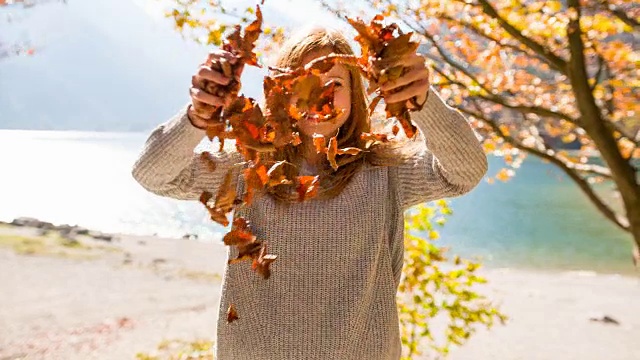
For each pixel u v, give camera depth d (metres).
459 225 21.22
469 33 5.20
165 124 1.49
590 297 11.93
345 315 1.58
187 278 11.70
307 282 1.60
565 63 4.30
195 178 1.63
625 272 14.47
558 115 4.46
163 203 23.23
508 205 25.56
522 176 35.97
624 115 5.22
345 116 1.59
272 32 3.50
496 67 5.54
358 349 1.60
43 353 7.21
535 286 12.91
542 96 5.66
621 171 4.30
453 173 1.53
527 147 4.72
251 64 1.13
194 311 9.43
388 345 1.64
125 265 12.43
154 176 1.50
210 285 11.29
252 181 1.12
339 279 1.60
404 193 1.70
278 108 1.08
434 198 1.68
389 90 1.12
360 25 1.10
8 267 11.48
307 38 1.63
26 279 10.75
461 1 4.22
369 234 1.62
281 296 1.60
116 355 7.19
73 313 8.96
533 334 9.20
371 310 1.64
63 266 11.89
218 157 1.66
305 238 1.60
